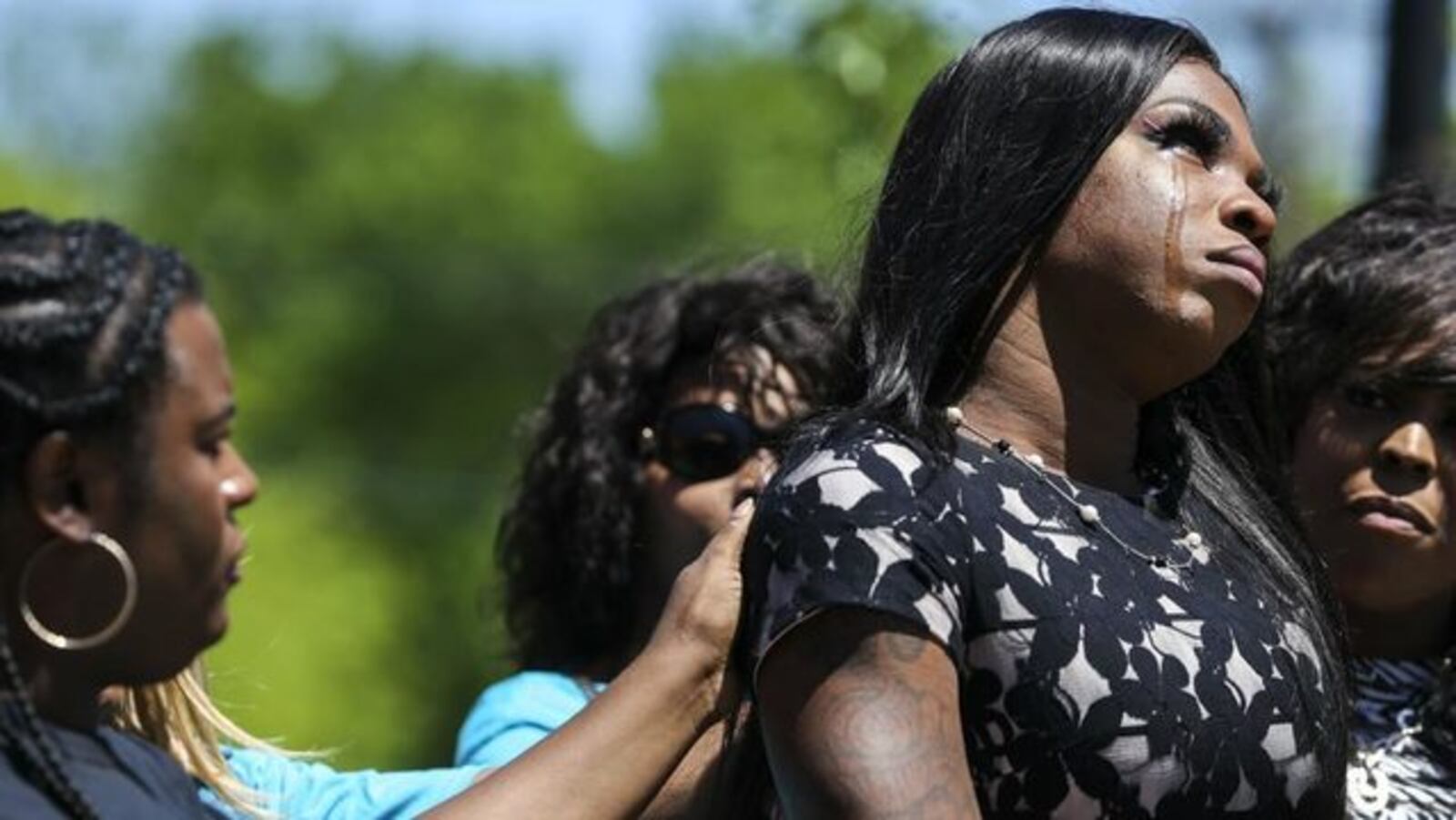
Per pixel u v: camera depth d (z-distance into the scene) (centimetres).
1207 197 598
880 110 1248
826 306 845
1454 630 768
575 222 5850
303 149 6006
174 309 523
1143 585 578
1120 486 612
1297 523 659
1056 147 598
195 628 526
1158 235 592
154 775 533
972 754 561
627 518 863
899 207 615
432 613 4634
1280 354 765
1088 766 556
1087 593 568
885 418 587
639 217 5862
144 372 514
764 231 1347
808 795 552
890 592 552
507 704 837
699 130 5903
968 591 562
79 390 509
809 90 1284
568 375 891
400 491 5247
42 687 516
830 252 852
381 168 5862
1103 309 596
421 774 739
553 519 884
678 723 600
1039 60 606
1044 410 600
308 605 3975
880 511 561
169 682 634
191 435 522
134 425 514
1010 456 589
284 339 5522
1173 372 602
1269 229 605
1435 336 744
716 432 838
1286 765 576
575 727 600
